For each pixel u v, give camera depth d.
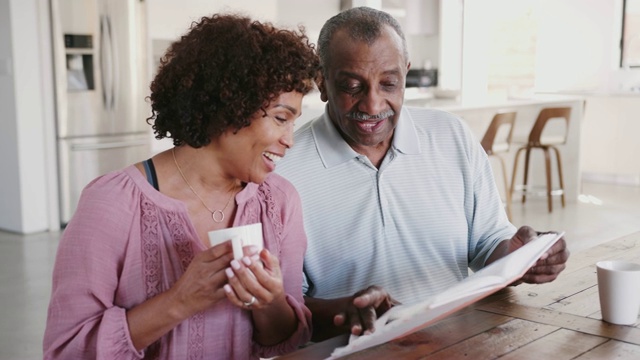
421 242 1.87
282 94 1.28
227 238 1.19
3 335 3.54
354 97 1.69
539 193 6.88
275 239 1.45
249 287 1.17
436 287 1.88
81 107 5.91
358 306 1.34
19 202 5.80
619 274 1.40
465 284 1.22
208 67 1.24
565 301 1.58
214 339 1.36
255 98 1.24
